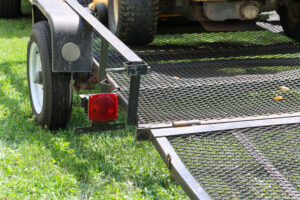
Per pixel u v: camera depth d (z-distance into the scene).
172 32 6.11
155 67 4.80
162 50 5.34
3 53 7.98
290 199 2.90
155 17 5.17
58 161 4.32
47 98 4.64
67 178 3.98
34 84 5.28
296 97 4.06
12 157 4.30
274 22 6.52
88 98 3.67
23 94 6.02
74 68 4.26
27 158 4.30
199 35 6.00
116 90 3.90
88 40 4.28
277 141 3.33
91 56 4.31
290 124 3.50
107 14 5.64
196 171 3.11
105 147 4.66
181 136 3.29
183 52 5.29
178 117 3.61
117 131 5.02
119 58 4.96
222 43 5.67
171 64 4.90
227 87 4.27
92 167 4.21
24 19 11.20
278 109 3.79
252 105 3.88
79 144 4.69
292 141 3.34
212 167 3.15
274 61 5.01
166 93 4.13
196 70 4.73
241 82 4.38
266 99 4.03
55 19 4.22
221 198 2.97
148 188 3.96
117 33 5.25
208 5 5.03
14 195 3.71
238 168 3.18
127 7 5.00
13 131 4.94
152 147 4.69
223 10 5.04
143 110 3.76
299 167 3.15
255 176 3.15
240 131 3.38
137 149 4.64
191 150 3.19
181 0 5.45
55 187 3.90
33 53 5.13
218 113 3.71
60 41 4.19
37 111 5.14
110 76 4.36
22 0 13.51
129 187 3.96
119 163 4.39
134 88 3.31
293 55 5.20
